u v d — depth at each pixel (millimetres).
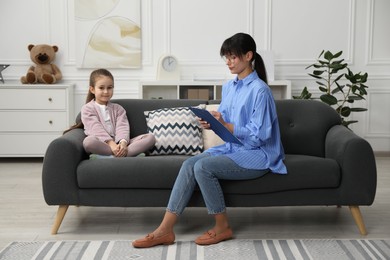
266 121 2557
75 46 4914
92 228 2830
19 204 3305
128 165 2637
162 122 3115
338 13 4934
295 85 5000
